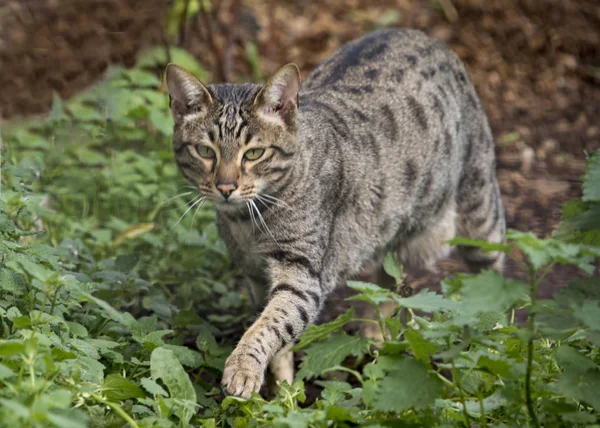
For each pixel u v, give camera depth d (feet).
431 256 32.81
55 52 48.93
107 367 23.63
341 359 19.26
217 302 32.99
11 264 19.53
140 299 30.25
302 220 26.94
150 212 36.81
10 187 29.37
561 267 34.50
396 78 30.63
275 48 50.96
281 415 19.98
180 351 22.94
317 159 27.37
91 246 33.96
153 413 20.83
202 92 26.81
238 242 27.96
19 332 20.29
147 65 43.96
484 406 19.86
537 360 21.17
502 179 42.45
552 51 51.85
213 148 26.68
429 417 19.01
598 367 18.93
